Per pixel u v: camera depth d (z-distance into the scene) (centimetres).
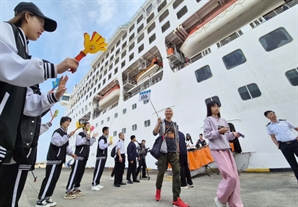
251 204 208
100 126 1686
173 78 1012
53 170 256
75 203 255
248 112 637
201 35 977
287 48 584
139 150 629
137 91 1434
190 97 876
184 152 376
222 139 189
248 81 661
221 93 739
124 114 1369
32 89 105
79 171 327
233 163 180
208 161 577
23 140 81
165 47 1175
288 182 338
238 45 724
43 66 67
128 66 1530
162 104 1031
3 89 66
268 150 565
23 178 126
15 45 70
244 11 834
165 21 1269
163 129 258
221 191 165
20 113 74
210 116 214
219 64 779
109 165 1383
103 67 2106
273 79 595
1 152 65
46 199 244
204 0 1020
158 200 249
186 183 359
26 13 88
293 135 292
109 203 245
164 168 251
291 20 597
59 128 282
